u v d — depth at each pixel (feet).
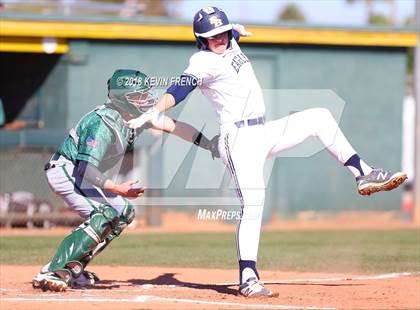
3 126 153.28
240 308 53.42
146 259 88.89
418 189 162.20
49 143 137.59
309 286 67.05
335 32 160.97
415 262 87.10
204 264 84.53
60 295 59.88
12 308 53.06
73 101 152.46
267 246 106.83
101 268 80.89
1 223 134.72
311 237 123.85
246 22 156.66
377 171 61.46
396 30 163.32
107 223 61.41
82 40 151.84
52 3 155.12
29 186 137.18
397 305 56.44
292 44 160.97
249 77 59.11
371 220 165.48
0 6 155.63
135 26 152.05
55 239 112.47
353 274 76.95
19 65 156.56
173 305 54.44
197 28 58.44
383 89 166.81
